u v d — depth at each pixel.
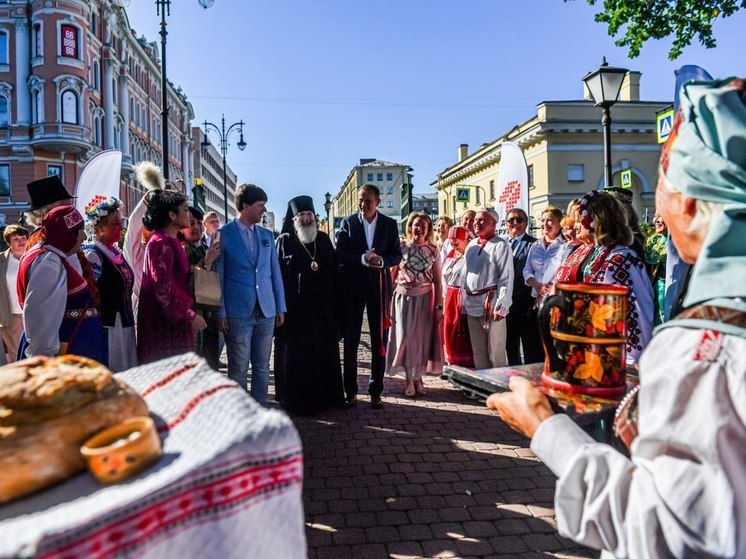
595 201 2.77
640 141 28.25
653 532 0.79
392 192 76.75
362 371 6.97
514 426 1.13
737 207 0.82
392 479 3.54
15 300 5.84
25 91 34.91
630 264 2.61
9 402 0.87
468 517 3.03
